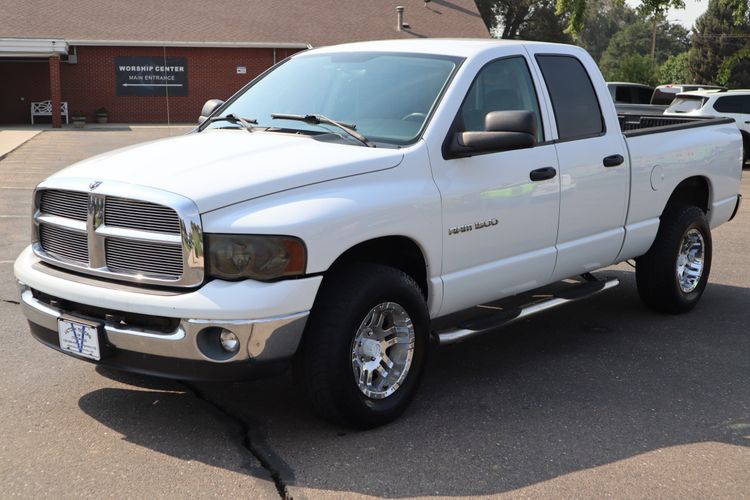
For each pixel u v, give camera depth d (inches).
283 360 154.4
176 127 1298.0
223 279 150.0
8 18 1373.0
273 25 1498.5
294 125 191.9
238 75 1456.7
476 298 193.0
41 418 172.2
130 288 154.9
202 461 154.3
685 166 251.6
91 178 162.4
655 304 259.0
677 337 238.4
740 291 294.5
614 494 144.6
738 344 232.5
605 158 220.2
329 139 179.9
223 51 1444.4
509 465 154.9
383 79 195.9
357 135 178.5
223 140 182.4
